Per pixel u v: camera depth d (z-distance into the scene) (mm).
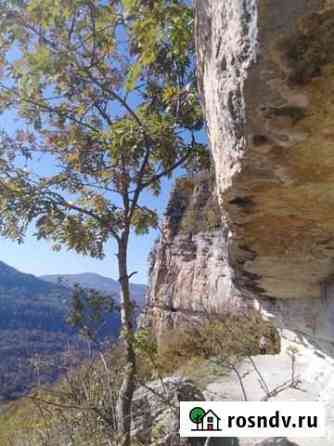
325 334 3480
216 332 10758
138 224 3674
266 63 1004
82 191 3553
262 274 3217
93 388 3553
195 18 1444
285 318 4398
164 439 3969
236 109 1197
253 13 961
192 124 3182
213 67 1308
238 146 1331
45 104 3326
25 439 4637
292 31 927
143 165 3297
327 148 1278
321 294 3443
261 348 9438
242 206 1805
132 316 3271
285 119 1152
